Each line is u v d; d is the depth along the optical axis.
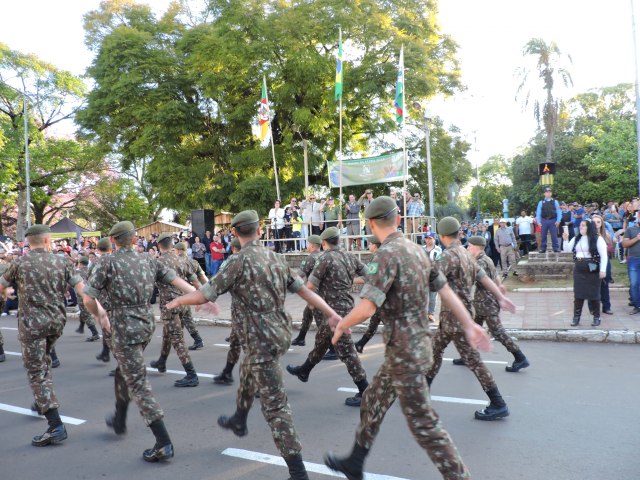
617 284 11.81
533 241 17.61
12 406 5.68
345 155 23.89
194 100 22.61
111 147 23.77
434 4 22.88
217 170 22.97
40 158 31.02
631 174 33.50
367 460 3.85
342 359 5.21
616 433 4.20
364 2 20.38
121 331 4.05
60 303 4.78
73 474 3.84
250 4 20.08
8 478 3.81
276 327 3.51
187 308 8.44
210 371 6.98
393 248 3.05
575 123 40.16
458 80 24.03
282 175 22.56
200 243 18.44
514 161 42.16
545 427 4.38
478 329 3.22
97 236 30.73
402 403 3.01
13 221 36.84
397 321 3.04
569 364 6.45
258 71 20.42
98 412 5.34
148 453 4.03
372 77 20.09
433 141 23.98
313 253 7.22
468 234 20.50
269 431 4.61
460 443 4.10
